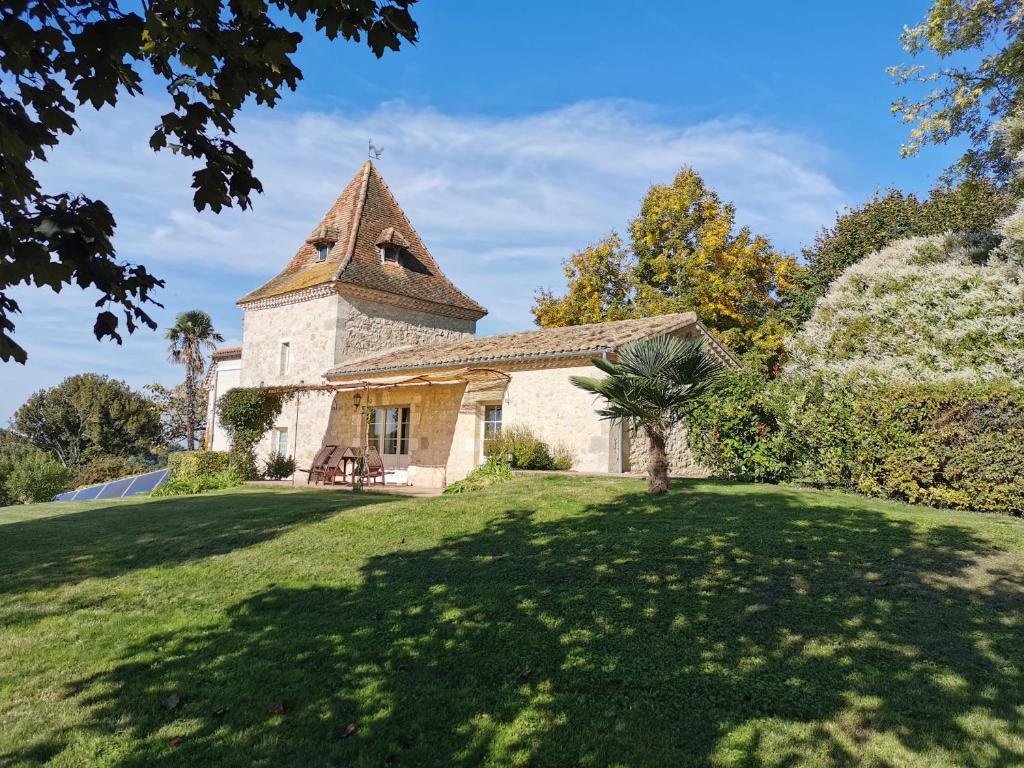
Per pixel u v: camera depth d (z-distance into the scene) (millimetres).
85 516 11961
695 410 12906
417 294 24250
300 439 22547
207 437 30266
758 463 12023
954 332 12367
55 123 3057
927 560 6375
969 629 4824
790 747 3508
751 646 4711
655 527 7879
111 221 3080
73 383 48750
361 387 19375
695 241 30609
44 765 3568
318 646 5066
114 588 6922
